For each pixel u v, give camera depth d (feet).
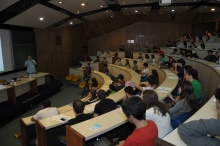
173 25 45.75
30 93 26.02
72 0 22.54
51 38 36.68
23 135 11.04
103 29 45.73
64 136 9.00
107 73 29.71
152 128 4.95
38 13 24.82
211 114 5.82
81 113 8.63
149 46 46.85
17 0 18.71
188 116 7.32
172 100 10.23
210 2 30.45
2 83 22.36
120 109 8.07
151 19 45.44
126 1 27.25
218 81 12.27
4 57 25.91
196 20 44.09
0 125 18.16
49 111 10.89
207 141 3.42
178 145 3.95
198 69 18.21
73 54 40.27
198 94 9.96
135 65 29.17
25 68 30.63
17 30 28.86
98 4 26.73
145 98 6.65
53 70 37.73
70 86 34.24
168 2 18.08
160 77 22.24
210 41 31.65
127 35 47.11
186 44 33.42
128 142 4.71
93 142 6.93
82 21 39.73
